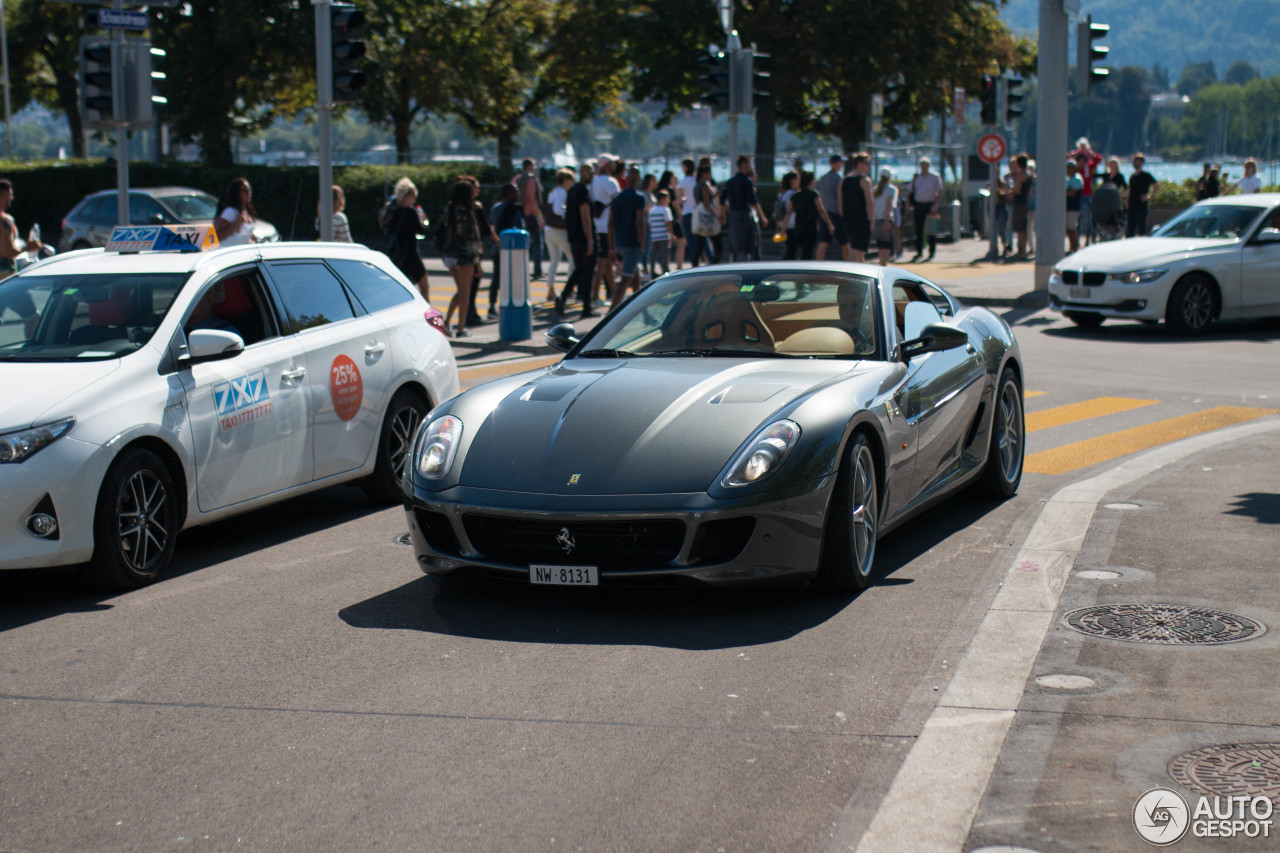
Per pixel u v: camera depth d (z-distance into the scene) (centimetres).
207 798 360
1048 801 340
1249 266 1536
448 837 333
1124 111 18438
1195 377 1216
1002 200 2736
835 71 3819
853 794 352
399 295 803
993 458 723
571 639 495
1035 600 525
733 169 1839
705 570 502
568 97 5278
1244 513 667
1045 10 1767
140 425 588
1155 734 383
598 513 499
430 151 3481
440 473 537
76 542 557
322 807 352
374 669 465
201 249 716
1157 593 530
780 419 527
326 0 1370
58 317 637
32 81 5578
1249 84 17800
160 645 501
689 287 667
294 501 794
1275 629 480
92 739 405
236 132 4100
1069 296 1572
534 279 2209
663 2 3984
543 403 561
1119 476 775
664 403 545
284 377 682
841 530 532
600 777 367
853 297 639
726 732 398
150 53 1370
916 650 471
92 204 2525
